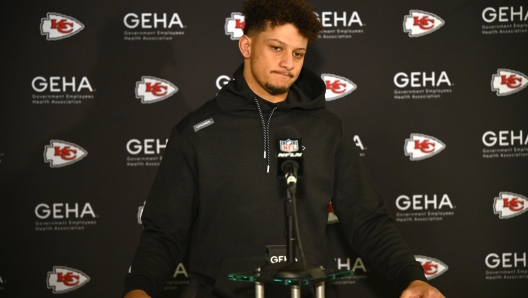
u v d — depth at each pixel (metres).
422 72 4.14
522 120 4.16
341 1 4.11
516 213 4.16
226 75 4.09
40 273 4.02
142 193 4.07
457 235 4.16
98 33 4.03
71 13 4.01
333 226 4.15
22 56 3.99
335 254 4.15
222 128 2.45
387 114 4.14
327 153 2.47
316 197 2.39
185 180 2.39
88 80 4.03
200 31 4.07
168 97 4.07
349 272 1.71
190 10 4.07
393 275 2.21
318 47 4.12
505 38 4.15
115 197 4.06
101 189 4.05
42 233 4.02
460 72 4.15
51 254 4.03
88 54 4.03
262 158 2.40
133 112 4.06
